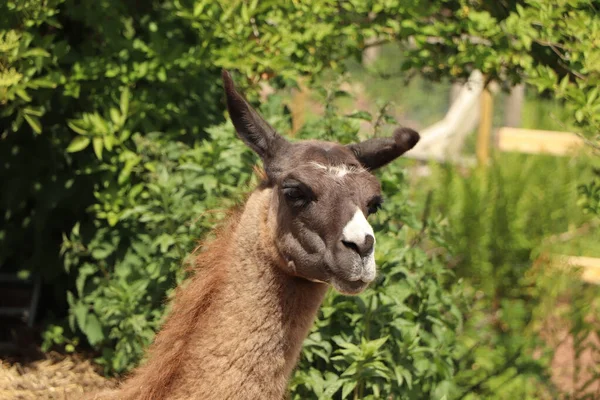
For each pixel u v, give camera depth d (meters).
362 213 13.52
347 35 21.81
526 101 46.28
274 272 14.16
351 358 17.31
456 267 30.44
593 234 34.47
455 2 21.70
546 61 21.64
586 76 20.06
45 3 19.38
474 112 51.16
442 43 22.09
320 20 21.83
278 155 14.45
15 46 18.73
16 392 19.16
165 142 20.89
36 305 22.92
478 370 22.45
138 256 20.28
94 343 20.38
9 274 23.70
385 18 21.64
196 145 20.83
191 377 14.15
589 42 19.14
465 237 31.22
